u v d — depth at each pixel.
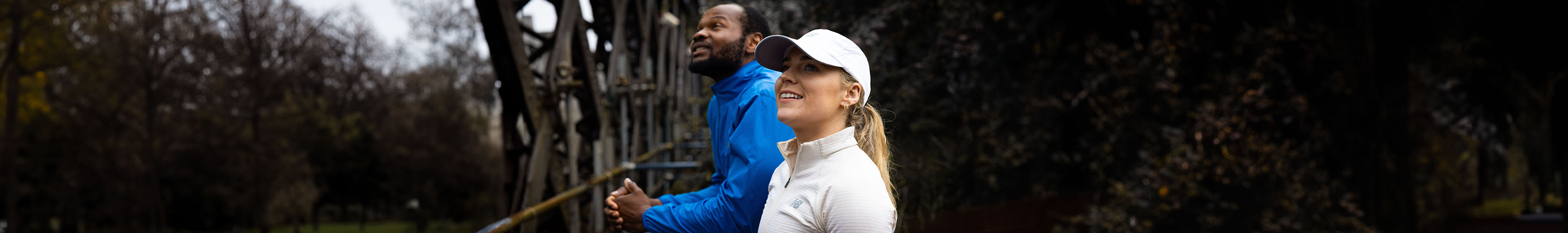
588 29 5.36
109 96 25.12
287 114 30.44
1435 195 5.69
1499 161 6.20
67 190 26.88
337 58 32.03
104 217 27.80
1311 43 4.69
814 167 1.12
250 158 29.44
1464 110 5.84
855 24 4.94
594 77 4.17
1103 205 5.04
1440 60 5.60
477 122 35.81
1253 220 4.53
